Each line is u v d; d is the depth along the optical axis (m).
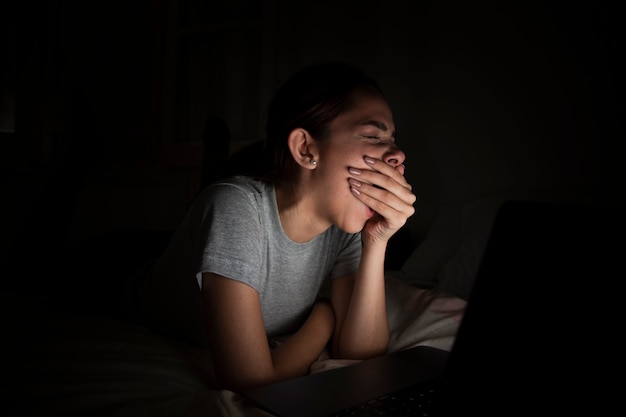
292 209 0.85
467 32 2.15
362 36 2.50
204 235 0.76
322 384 0.62
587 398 0.43
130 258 1.33
